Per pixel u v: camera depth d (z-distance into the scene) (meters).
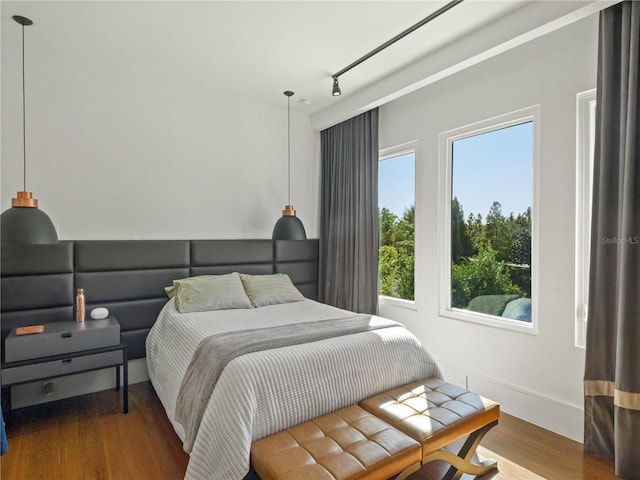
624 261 2.01
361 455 1.56
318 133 4.50
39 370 2.42
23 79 2.86
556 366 2.50
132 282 3.21
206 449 1.74
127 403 2.74
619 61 2.12
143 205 3.40
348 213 4.05
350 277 3.99
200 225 3.72
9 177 2.82
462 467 1.90
